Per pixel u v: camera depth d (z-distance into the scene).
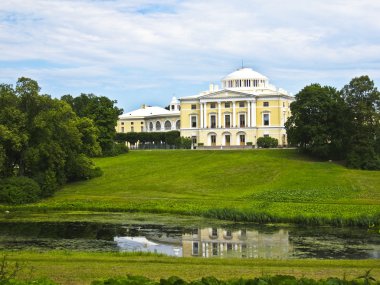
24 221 72.56
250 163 124.62
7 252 47.62
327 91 129.62
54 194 97.88
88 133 114.69
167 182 108.75
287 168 117.88
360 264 39.00
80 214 79.50
